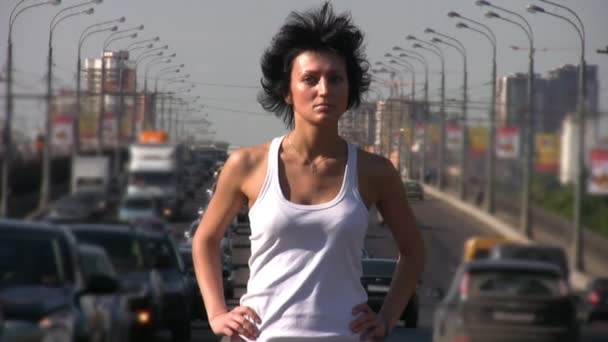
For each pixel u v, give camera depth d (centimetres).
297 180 1269
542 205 3506
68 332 2888
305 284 1241
